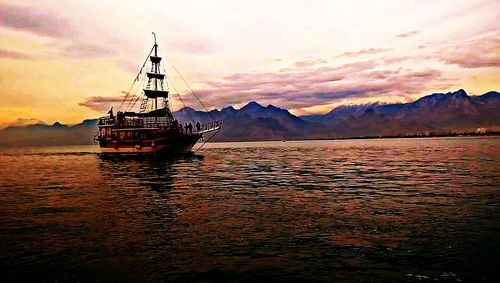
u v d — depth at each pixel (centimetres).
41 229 1484
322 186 2816
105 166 5862
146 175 4053
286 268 1030
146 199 2262
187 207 1958
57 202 2181
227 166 5416
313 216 1683
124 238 1339
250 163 6112
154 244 1262
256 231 1422
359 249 1185
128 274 996
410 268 1018
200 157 8331
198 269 1028
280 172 4222
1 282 949
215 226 1509
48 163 7138
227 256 1133
